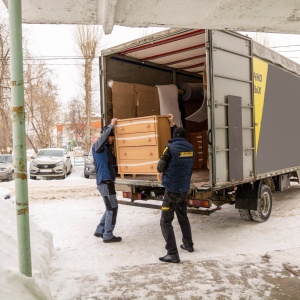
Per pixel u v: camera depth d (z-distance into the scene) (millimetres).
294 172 9055
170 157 5020
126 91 7387
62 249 5539
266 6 3344
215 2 3236
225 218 7672
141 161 6051
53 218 7754
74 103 47938
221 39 5754
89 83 29359
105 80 7070
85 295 3775
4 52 26516
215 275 4273
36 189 12586
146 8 3293
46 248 4891
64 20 3471
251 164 6516
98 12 3281
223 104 5773
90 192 11773
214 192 6465
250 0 3189
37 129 34312
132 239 6098
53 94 34500
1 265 3326
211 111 5516
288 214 7898
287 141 8102
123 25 3693
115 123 6379
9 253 3729
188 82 9281
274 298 3648
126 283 4078
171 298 3680
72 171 20641
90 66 29219
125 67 7543
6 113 28562
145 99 7781
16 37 3186
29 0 3102
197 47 7059
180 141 5137
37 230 5258
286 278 4148
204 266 4590
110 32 3646
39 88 32969
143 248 5590
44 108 33688
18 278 3148
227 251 5402
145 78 8023
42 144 34031
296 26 3887
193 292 3812
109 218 5879
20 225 3283
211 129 5523
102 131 6230
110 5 3020
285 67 8047
